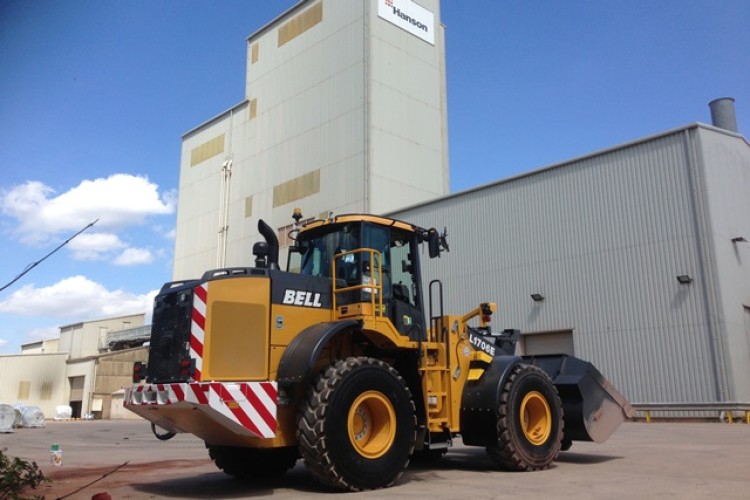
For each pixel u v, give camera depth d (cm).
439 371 807
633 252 2152
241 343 679
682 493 621
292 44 3994
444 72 3922
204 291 669
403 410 714
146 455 1227
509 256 2498
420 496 628
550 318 2333
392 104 3509
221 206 4338
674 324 2023
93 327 5603
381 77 3488
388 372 712
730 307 1972
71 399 5006
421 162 3584
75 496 682
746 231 2180
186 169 4803
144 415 722
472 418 813
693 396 1950
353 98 3500
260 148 4103
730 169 2178
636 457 948
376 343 765
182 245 4662
